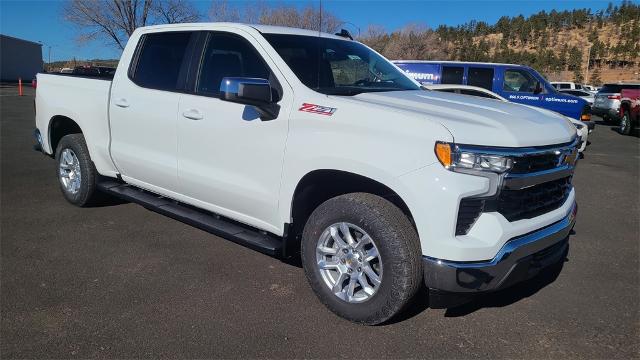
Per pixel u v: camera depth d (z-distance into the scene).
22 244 4.67
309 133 3.38
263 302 3.65
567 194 3.70
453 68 12.86
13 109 17.86
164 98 4.41
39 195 6.33
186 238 4.91
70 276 4.02
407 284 3.04
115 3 29.86
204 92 4.18
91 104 5.19
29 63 55.75
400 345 3.13
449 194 2.83
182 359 2.95
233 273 4.14
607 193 7.54
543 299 3.80
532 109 3.89
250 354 3.01
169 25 4.67
